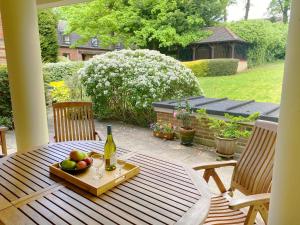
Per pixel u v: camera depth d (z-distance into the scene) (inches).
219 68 296.8
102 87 233.3
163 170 67.6
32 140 120.6
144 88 218.7
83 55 519.5
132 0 341.7
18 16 108.5
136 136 198.8
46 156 77.2
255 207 57.1
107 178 59.5
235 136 145.3
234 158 148.3
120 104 240.8
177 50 357.1
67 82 266.7
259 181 70.4
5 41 111.7
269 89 235.8
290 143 54.5
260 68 275.6
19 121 118.6
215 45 326.0
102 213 48.4
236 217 65.6
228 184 118.3
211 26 334.0
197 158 150.7
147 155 78.4
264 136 73.7
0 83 208.4
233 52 309.1
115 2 350.0
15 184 59.5
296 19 51.0
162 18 337.1
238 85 255.9
